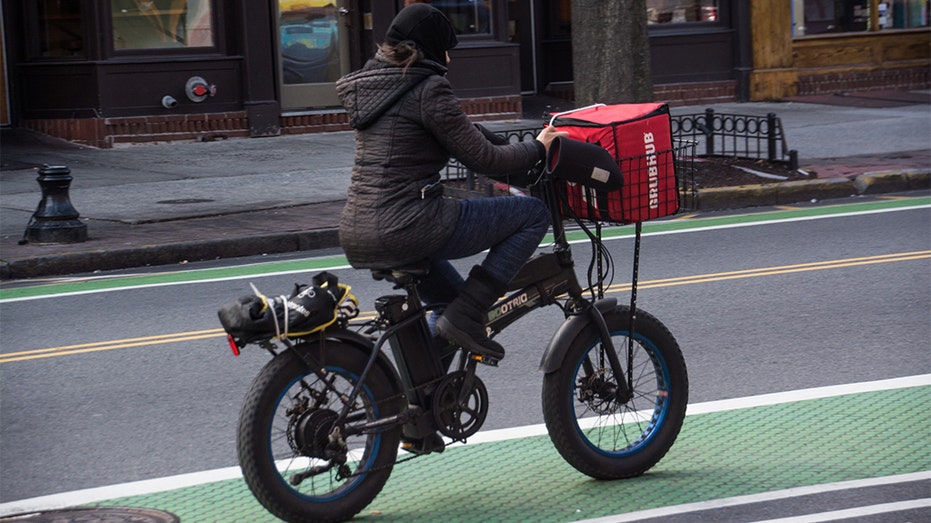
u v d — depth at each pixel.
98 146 48.41
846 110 58.41
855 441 14.94
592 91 37.88
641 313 13.90
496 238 12.55
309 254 31.16
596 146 12.45
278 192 38.31
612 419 15.36
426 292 13.09
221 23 50.81
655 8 60.72
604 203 12.83
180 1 49.94
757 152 40.88
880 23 65.81
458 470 14.38
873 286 24.11
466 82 54.94
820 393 17.03
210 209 35.28
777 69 62.69
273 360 12.05
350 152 47.44
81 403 17.78
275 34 52.03
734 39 62.12
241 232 31.77
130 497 13.80
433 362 12.78
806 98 62.81
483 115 55.34
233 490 13.98
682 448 14.96
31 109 49.53
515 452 14.98
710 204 36.03
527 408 16.80
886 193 38.31
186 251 30.44
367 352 12.42
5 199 37.66
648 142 12.91
